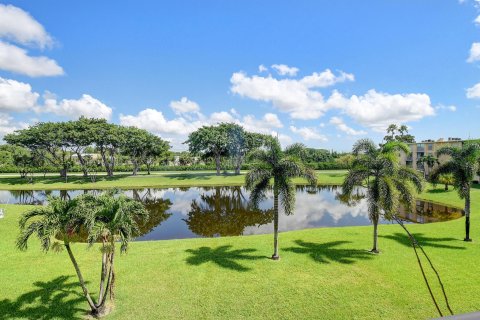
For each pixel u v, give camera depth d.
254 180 19.08
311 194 54.81
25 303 14.23
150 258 19.86
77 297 14.84
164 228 31.58
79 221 12.38
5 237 24.11
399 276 16.78
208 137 75.75
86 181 69.44
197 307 13.94
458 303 13.98
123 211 12.79
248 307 13.91
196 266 18.42
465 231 25.06
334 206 43.16
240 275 17.12
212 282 16.31
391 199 18.81
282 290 15.38
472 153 22.86
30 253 20.77
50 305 14.08
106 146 75.25
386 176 19.75
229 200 48.91
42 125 71.31
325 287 15.63
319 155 119.62
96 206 12.53
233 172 90.19
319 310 13.63
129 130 78.44
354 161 21.05
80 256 20.36
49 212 11.98
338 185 65.94
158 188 63.34
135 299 14.64
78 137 68.69
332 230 26.84
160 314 13.41
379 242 22.80
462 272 17.16
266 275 17.09
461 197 23.33
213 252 21.00
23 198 52.78
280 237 24.70
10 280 16.59
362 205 43.81
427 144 74.62
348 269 17.78
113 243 13.30
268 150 19.70
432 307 13.74
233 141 77.75
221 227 31.84
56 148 71.44
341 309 13.67
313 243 22.83
